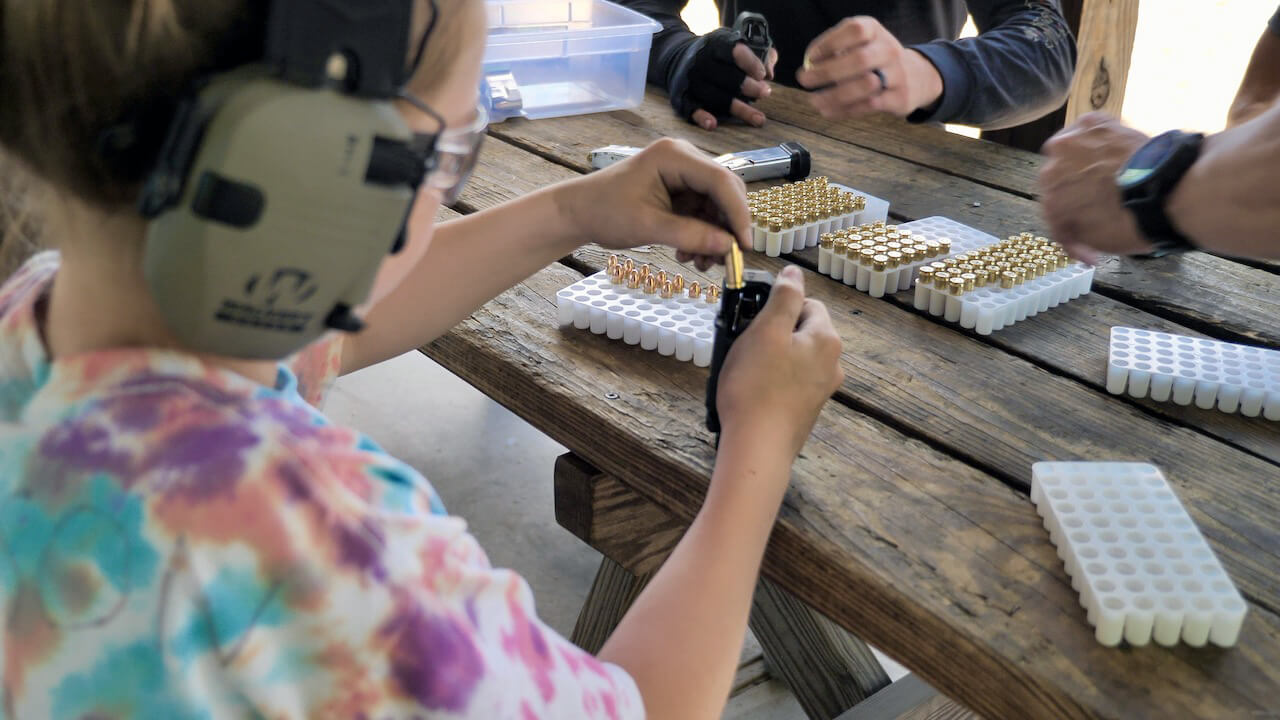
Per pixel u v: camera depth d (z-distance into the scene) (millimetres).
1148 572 644
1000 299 925
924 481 741
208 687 468
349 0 438
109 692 473
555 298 966
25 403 494
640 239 819
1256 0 3176
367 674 474
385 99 458
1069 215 888
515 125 1442
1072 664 607
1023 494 730
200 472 467
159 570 463
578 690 530
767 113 1494
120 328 498
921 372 861
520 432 2010
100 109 445
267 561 466
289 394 562
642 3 1689
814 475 745
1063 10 1746
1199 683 598
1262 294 971
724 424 694
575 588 1630
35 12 433
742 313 747
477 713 486
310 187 445
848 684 1129
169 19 433
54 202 478
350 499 483
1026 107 1437
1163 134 815
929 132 1419
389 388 2127
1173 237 809
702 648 599
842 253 998
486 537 1731
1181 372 821
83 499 470
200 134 438
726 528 642
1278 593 652
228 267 452
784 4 1762
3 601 484
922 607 642
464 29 498
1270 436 789
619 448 796
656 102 1549
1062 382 850
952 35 1835
